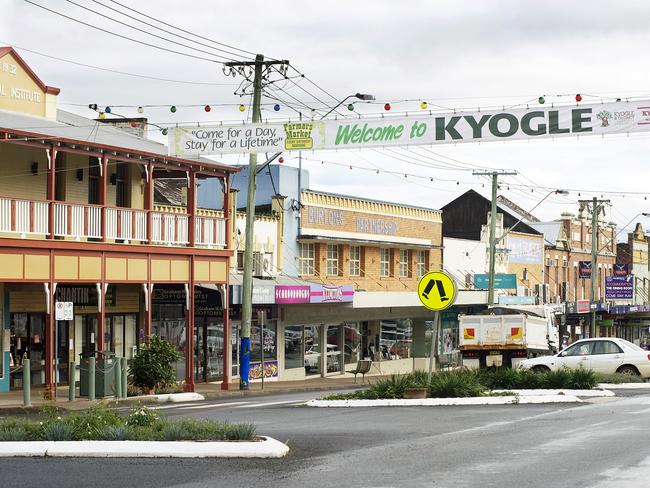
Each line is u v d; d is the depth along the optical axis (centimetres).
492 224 6197
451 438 1958
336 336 5809
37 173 3816
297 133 3120
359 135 3053
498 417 2420
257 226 5244
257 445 1714
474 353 4756
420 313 6706
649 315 10300
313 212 5675
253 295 4641
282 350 5231
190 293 4075
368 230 6212
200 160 4166
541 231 9638
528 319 4803
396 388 2988
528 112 2866
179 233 4069
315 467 1571
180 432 1823
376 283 6312
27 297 3803
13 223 3353
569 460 1622
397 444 1861
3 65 3734
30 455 1689
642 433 2009
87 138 3706
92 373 3378
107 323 4194
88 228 3647
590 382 3328
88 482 1432
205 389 4200
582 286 10088
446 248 7275
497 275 7525
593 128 2819
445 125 2945
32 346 3831
